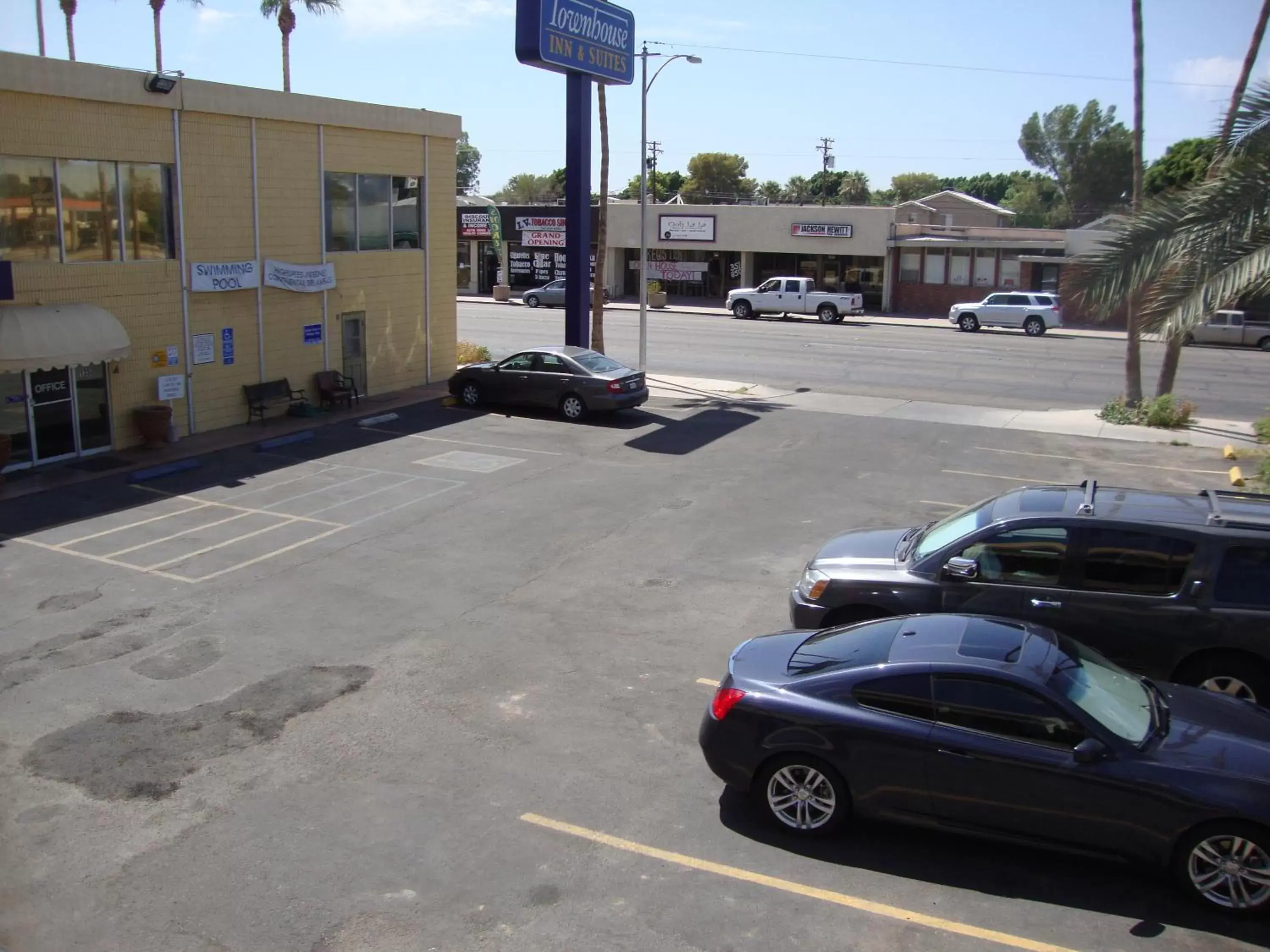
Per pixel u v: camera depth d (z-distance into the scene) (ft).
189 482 56.18
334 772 26.16
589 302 83.92
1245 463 61.21
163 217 63.57
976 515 30.78
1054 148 237.04
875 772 22.13
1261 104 38.34
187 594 39.32
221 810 24.36
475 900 20.79
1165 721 22.13
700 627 36.06
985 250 164.25
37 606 38.11
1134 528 27.84
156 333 63.72
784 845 22.77
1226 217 37.93
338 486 55.36
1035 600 28.25
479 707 29.78
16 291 55.57
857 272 174.81
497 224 189.78
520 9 73.92
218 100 64.85
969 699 21.83
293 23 154.10
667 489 55.01
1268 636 26.27
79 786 25.54
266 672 32.32
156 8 164.76
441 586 40.19
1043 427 71.97
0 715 29.50
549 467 59.93
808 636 25.93
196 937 19.75
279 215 70.79
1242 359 120.26
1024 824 21.27
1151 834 20.43
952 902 20.68
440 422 72.33
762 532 47.34
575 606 38.06
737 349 117.50
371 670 32.48
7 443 54.65
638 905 20.59
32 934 19.92
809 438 68.23
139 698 30.55
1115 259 39.34
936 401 84.33
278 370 72.64
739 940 19.52
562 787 25.31
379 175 79.61
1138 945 19.33
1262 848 19.71
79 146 57.82
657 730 28.40
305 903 20.75
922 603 29.37
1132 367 75.05
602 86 97.81
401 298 83.05
